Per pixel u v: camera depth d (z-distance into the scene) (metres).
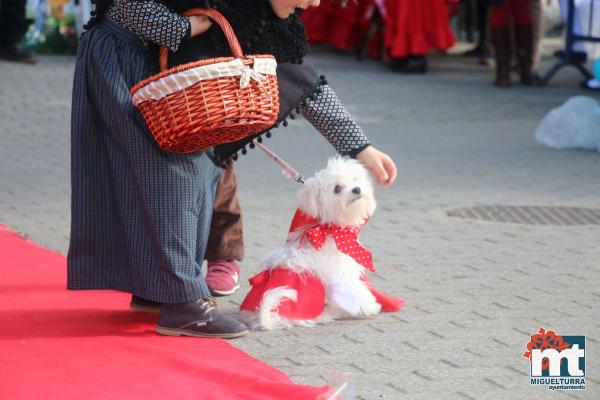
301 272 5.32
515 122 13.38
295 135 12.23
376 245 7.15
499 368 4.68
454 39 17.39
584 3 15.96
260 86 4.47
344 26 18.03
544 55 19.89
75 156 5.05
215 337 5.09
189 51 4.91
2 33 16.33
